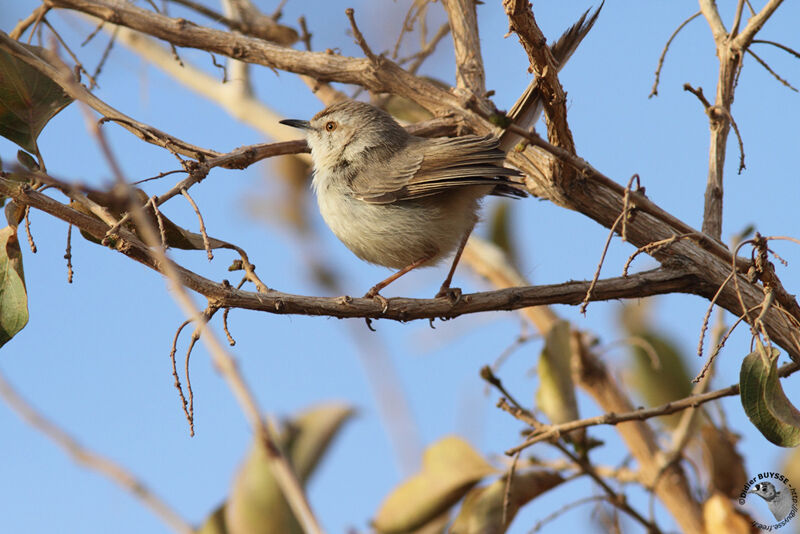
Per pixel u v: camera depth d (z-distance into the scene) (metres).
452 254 11.31
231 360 5.95
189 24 10.75
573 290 8.62
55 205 7.11
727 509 8.85
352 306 8.11
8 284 7.83
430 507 9.63
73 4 10.43
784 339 8.59
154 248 5.79
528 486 9.53
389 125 11.31
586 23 9.13
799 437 7.43
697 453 9.66
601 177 7.76
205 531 8.31
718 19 9.60
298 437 8.95
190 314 5.88
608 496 9.03
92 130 5.09
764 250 7.52
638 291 8.73
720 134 9.48
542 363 9.73
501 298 8.59
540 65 8.38
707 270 8.74
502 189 10.96
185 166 8.08
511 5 7.86
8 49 7.97
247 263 8.06
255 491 8.24
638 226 8.98
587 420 8.61
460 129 10.66
